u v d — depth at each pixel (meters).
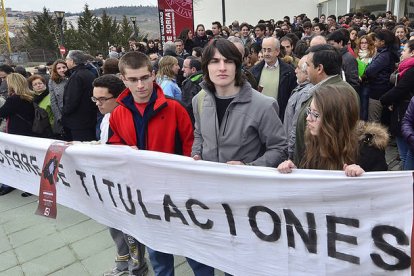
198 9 23.62
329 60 2.41
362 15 12.00
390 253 1.51
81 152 2.42
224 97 1.97
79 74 4.31
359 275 1.61
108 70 4.53
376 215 1.52
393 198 1.47
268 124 1.92
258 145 2.00
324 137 1.62
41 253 3.11
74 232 3.41
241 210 1.87
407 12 15.43
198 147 2.15
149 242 2.29
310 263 1.73
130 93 2.29
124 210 2.36
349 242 1.60
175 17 9.79
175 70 4.38
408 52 3.57
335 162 1.64
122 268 2.72
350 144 1.60
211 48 1.87
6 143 3.12
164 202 2.13
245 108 1.92
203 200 1.98
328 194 1.60
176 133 2.31
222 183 1.88
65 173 2.61
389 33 4.48
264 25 8.15
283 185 1.70
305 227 1.70
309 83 2.78
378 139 1.60
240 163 1.86
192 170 1.95
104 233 3.36
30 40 52.41
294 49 5.18
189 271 2.75
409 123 2.82
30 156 2.96
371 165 1.61
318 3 21.11
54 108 4.68
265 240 1.84
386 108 4.50
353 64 4.13
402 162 3.69
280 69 3.82
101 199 2.47
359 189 1.52
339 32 4.20
